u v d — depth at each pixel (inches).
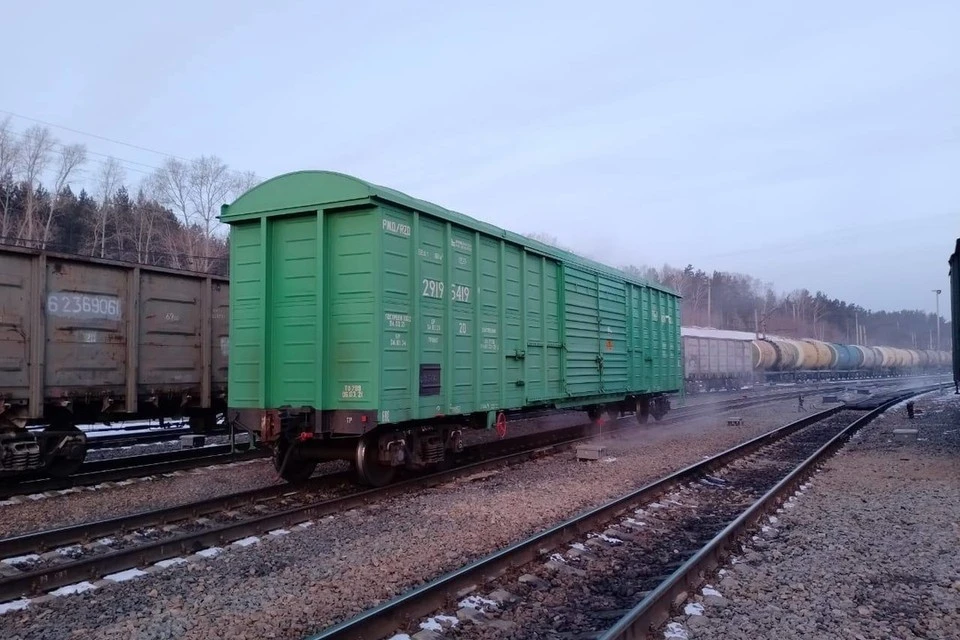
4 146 1909.4
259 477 460.1
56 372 429.1
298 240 386.9
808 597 232.8
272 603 222.5
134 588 236.8
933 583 250.1
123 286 473.4
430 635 194.5
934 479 453.1
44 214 2126.0
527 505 366.6
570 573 258.2
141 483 437.1
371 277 361.7
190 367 522.6
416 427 413.1
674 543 307.7
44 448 429.1
